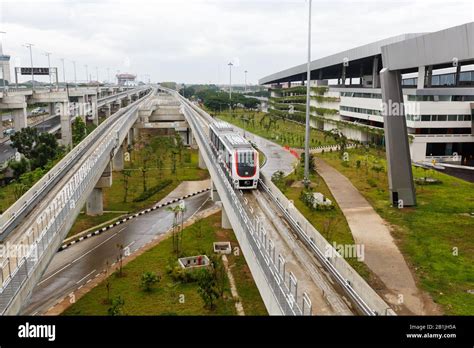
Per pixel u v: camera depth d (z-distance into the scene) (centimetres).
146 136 11050
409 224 4378
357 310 1975
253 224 2723
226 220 4541
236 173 3884
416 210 4847
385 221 4497
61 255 3925
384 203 5147
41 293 3198
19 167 5831
